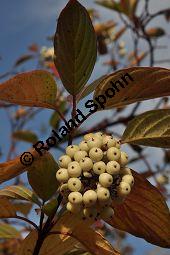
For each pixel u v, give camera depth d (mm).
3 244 824
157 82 282
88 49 296
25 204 410
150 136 308
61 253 320
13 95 283
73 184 265
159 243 324
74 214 293
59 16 285
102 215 273
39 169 306
